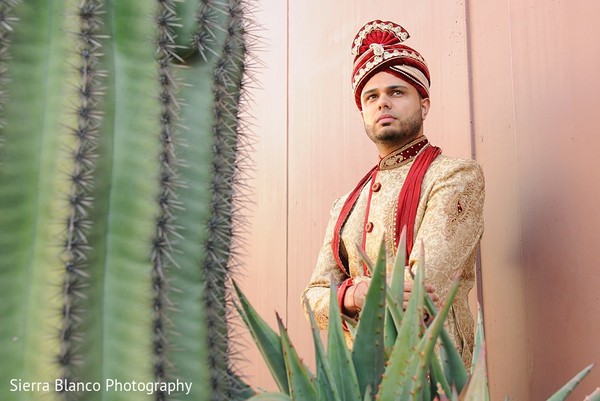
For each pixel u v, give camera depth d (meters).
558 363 1.96
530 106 2.13
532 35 2.16
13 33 1.07
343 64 3.05
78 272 1.01
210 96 1.20
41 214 1.04
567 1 2.05
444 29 2.49
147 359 1.04
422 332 1.11
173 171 1.11
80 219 1.02
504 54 2.25
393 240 1.72
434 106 2.49
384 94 1.85
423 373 1.02
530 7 2.17
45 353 1.00
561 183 2.00
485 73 2.31
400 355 1.05
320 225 3.09
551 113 2.06
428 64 2.54
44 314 1.01
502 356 2.13
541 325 2.02
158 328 1.05
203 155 1.17
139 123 1.10
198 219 1.14
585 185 1.93
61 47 1.09
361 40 1.94
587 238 1.91
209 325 1.11
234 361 1.19
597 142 1.91
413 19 2.65
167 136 1.11
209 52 1.22
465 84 2.37
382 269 1.13
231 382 1.17
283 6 3.57
